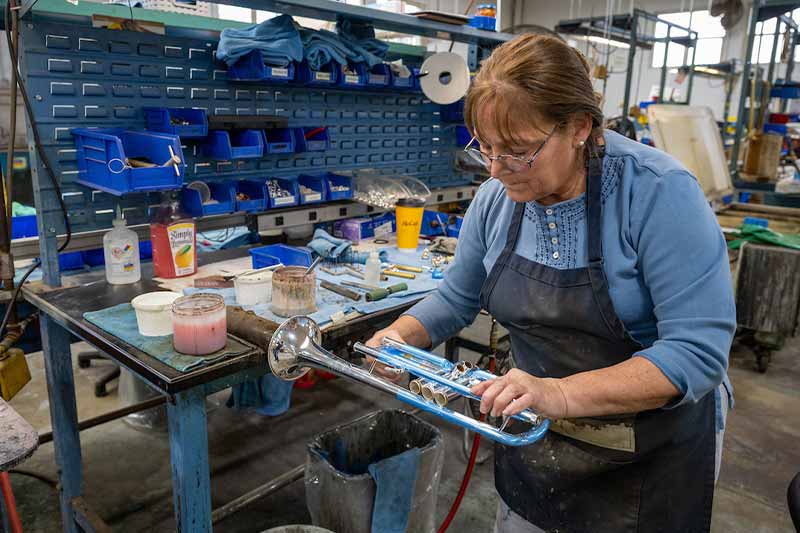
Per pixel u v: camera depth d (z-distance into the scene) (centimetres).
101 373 273
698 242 80
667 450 97
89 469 218
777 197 450
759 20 435
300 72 209
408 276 178
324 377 295
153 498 204
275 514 200
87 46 169
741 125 433
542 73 74
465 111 81
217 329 120
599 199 88
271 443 240
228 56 189
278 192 212
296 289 142
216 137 191
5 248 162
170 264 174
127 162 154
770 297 297
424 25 215
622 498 101
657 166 85
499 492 119
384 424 179
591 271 90
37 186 161
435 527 187
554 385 79
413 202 210
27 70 159
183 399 115
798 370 321
